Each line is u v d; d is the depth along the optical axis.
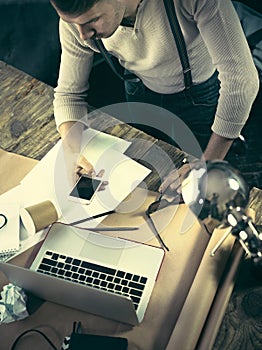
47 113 1.79
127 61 1.89
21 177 1.60
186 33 1.71
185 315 1.24
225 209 1.31
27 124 1.76
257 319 1.31
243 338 1.28
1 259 1.42
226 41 1.65
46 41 2.97
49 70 2.94
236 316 1.32
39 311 1.33
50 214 1.47
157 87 1.99
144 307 1.30
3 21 3.04
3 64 1.92
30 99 1.83
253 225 1.31
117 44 1.79
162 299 1.32
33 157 1.68
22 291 1.34
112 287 1.33
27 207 1.47
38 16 2.99
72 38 1.76
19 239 1.45
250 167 2.59
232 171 1.34
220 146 1.84
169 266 1.38
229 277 1.31
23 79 1.88
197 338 1.22
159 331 1.28
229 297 1.29
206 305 1.26
